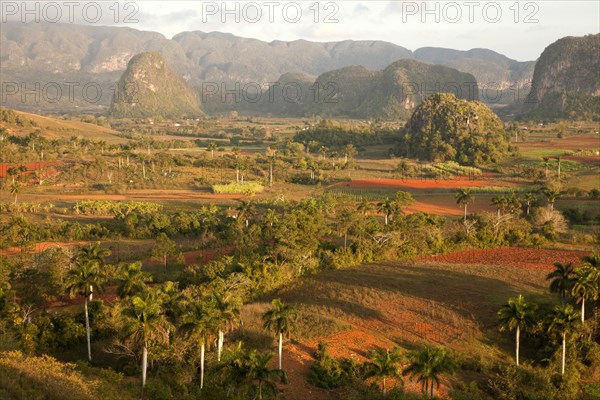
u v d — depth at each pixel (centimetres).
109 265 8456
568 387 5809
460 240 10981
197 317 4856
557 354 6069
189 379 5088
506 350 6500
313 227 10806
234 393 4828
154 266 9400
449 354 6081
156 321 4688
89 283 5772
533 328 6400
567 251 10606
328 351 6016
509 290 8069
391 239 10238
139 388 4806
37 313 6769
